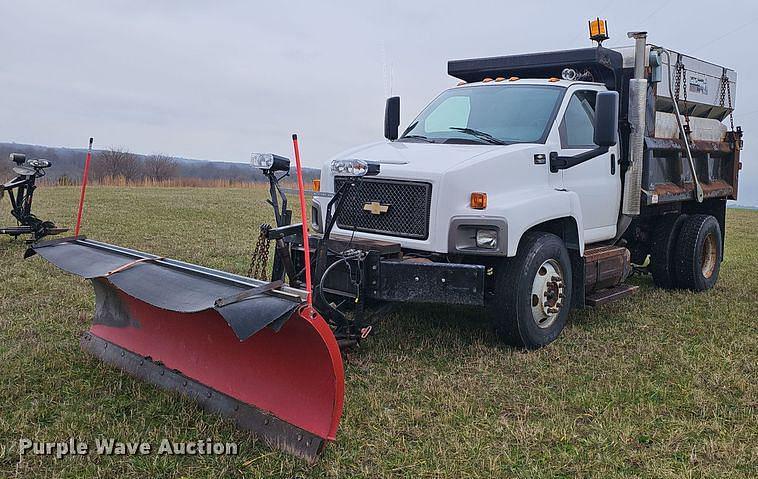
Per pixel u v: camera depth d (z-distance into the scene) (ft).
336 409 11.48
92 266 14.35
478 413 13.74
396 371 16.10
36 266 27.40
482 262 17.90
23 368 15.44
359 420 13.21
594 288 21.30
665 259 26.76
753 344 18.92
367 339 18.43
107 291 16.53
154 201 68.13
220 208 62.80
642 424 13.34
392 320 20.42
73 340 17.66
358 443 12.24
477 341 18.43
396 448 12.10
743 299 25.52
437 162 17.47
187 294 11.81
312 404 11.85
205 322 13.89
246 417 12.61
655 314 22.72
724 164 30.12
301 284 17.43
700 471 11.41
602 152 20.48
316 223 19.79
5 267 27.09
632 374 16.26
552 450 12.21
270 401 12.51
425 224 17.11
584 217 20.89
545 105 20.36
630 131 22.50
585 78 22.63
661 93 23.82
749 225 64.90
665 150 23.97
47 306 21.06
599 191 21.47
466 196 16.99
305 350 11.73
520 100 20.85
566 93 20.72
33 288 23.56
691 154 26.30
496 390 14.99
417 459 11.71
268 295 11.30
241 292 11.21
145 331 15.70
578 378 15.88
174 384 14.21
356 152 19.77
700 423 13.34
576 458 11.88
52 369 15.53
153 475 11.07
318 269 15.52
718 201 30.22
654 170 23.70
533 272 17.71
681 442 12.57
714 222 27.48
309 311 11.03
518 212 16.89
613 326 20.90
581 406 14.21
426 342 18.33
